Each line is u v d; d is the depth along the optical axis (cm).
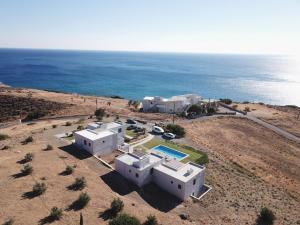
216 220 3644
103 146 5284
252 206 4209
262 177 5681
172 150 6044
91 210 3234
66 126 6969
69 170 4122
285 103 18112
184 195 4147
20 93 12325
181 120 8988
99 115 8538
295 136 8556
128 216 3019
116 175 4503
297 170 6369
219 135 7981
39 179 3797
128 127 7325
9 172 3919
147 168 4406
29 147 5106
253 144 7662
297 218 4069
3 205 3117
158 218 3369
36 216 2986
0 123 8231
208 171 5291
